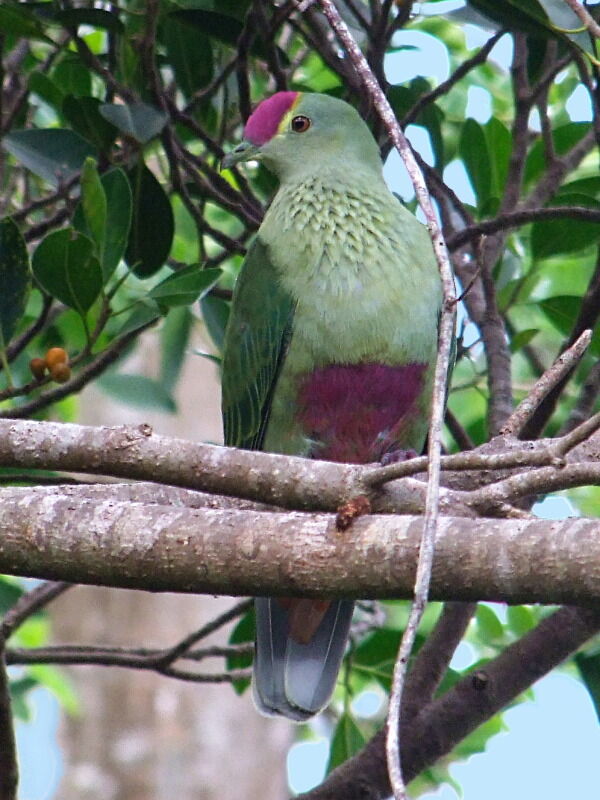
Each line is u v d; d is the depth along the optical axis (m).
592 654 8.62
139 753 16.02
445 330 5.32
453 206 9.90
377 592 5.25
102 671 16.39
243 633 10.05
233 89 10.38
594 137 9.59
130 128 8.41
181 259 11.96
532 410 6.45
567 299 9.92
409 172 5.61
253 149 8.93
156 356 15.45
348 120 8.88
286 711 7.73
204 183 9.27
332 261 8.13
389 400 8.13
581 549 4.88
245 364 8.61
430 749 8.56
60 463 5.91
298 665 7.79
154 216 8.96
